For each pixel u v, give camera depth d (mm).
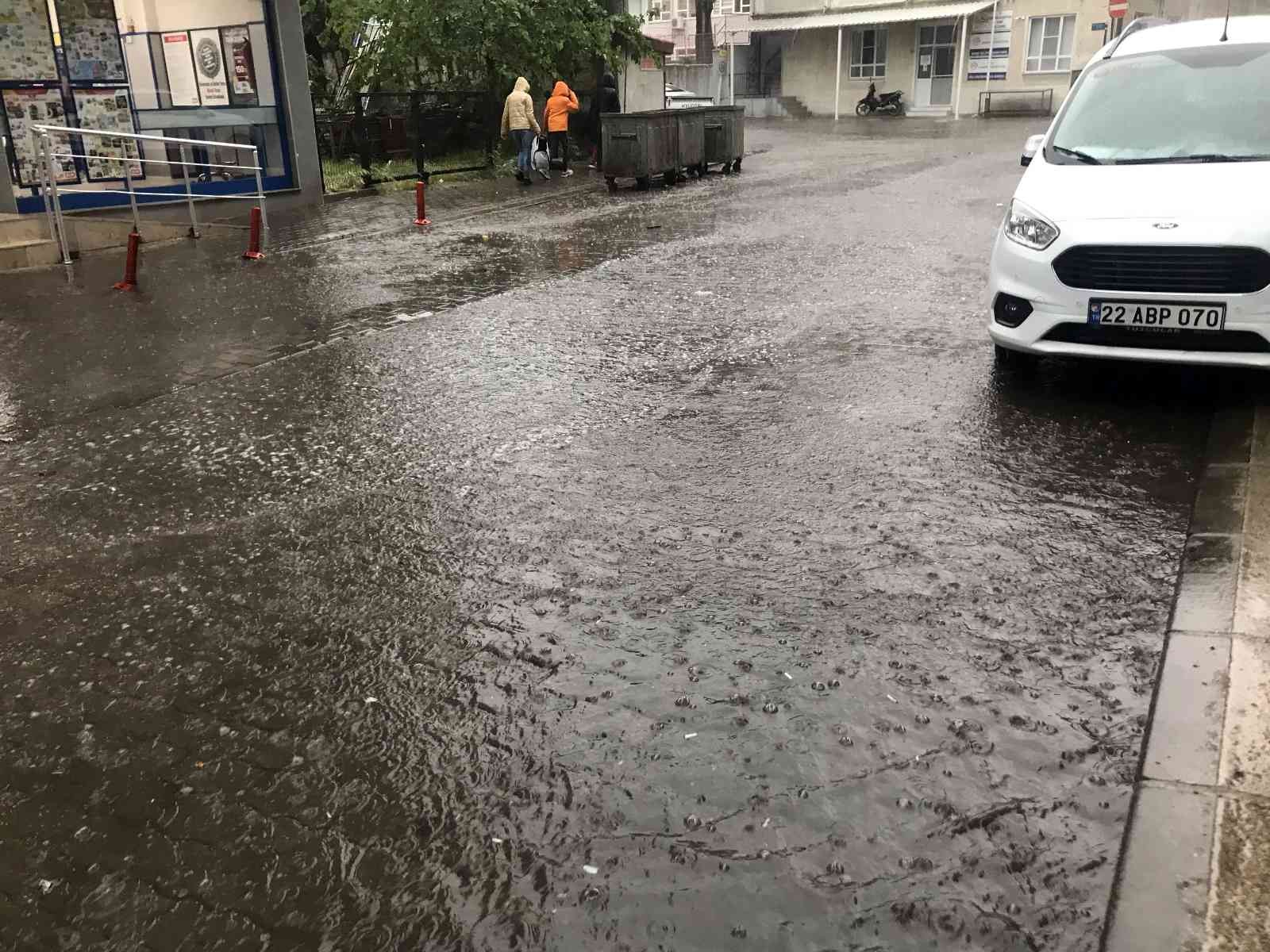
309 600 4211
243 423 6461
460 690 3523
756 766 3053
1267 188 5531
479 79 22219
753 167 21234
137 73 14680
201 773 3195
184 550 4746
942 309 8320
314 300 9852
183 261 12297
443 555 4527
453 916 2588
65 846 2920
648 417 6129
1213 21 7363
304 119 16828
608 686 3482
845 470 5164
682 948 2445
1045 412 5824
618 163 17688
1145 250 5484
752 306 8836
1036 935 2428
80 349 8383
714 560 4316
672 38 44906
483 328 8516
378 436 6074
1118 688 3324
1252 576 3863
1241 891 2461
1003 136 27172
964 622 3748
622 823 2861
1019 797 2867
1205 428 5449
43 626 4137
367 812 2975
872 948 2418
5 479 5762
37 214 13062
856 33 41812
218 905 2674
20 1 13391
